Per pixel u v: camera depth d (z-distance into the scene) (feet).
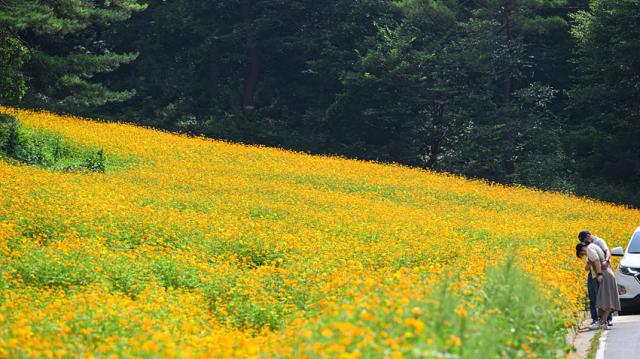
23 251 75.05
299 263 77.10
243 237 90.63
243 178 143.43
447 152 256.52
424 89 252.83
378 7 276.62
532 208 147.43
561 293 65.51
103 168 142.41
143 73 288.30
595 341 59.67
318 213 111.04
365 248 86.38
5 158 139.13
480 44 252.21
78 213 91.76
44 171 126.21
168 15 274.57
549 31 270.87
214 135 261.85
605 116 240.94
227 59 285.84
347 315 38.83
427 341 34.71
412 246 90.74
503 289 51.24
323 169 164.86
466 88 257.14
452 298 42.98
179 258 78.59
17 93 175.42
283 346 42.14
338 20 277.85
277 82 294.66
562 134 249.55
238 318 63.57
